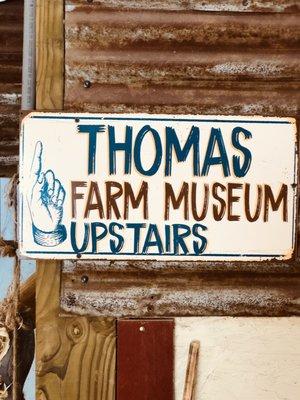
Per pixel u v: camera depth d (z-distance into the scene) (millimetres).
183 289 1657
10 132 2047
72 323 1656
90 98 1615
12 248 1826
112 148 1601
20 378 1800
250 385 1685
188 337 1668
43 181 1599
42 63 1607
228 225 1626
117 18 1601
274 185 1626
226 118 1610
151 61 1612
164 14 1605
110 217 1611
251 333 1678
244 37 1621
